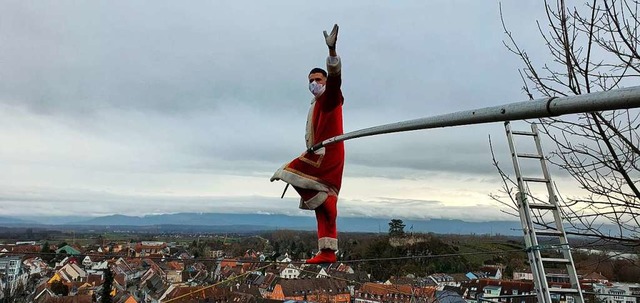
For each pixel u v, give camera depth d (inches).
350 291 1444.4
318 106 190.4
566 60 194.9
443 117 93.7
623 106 58.3
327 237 186.9
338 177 189.6
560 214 203.6
